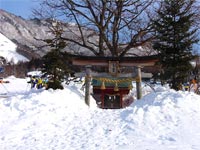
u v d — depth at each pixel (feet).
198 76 90.84
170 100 49.83
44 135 37.96
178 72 64.03
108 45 94.43
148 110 45.68
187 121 40.86
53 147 32.32
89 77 67.82
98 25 91.56
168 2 65.00
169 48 64.13
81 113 51.13
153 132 37.35
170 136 34.96
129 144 32.58
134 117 43.80
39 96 56.39
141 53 103.35
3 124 42.86
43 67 67.10
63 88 67.82
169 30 63.82
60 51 67.21
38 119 45.19
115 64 68.74
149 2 92.27
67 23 95.04
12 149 31.73
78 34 97.91
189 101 48.65
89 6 92.07
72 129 40.88
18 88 112.68
